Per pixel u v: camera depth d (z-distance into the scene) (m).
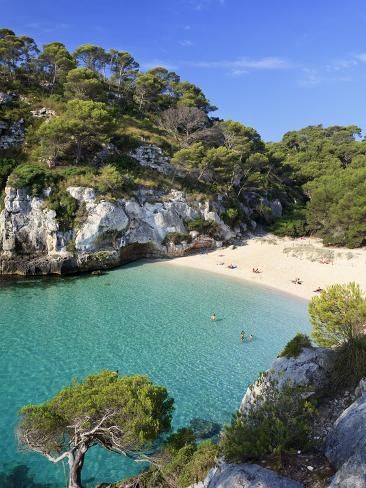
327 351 19.80
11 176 63.44
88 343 36.41
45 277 59.00
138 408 14.46
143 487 16.25
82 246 62.53
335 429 13.65
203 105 122.44
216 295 53.28
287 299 52.97
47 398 26.86
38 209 62.38
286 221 88.06
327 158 120.38
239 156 88.81
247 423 14.84
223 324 43.00
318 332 21.36
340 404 16.88
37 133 67.56
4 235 60.53
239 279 61.34
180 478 14.75
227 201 83.06
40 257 61.38
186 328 41.34
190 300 50.66
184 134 100.25
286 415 14.65
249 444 13.22
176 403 27.17
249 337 39.53
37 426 14.85
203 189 80.56
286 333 41.22
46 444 15.59
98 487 17.95
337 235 75.25
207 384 29.97
